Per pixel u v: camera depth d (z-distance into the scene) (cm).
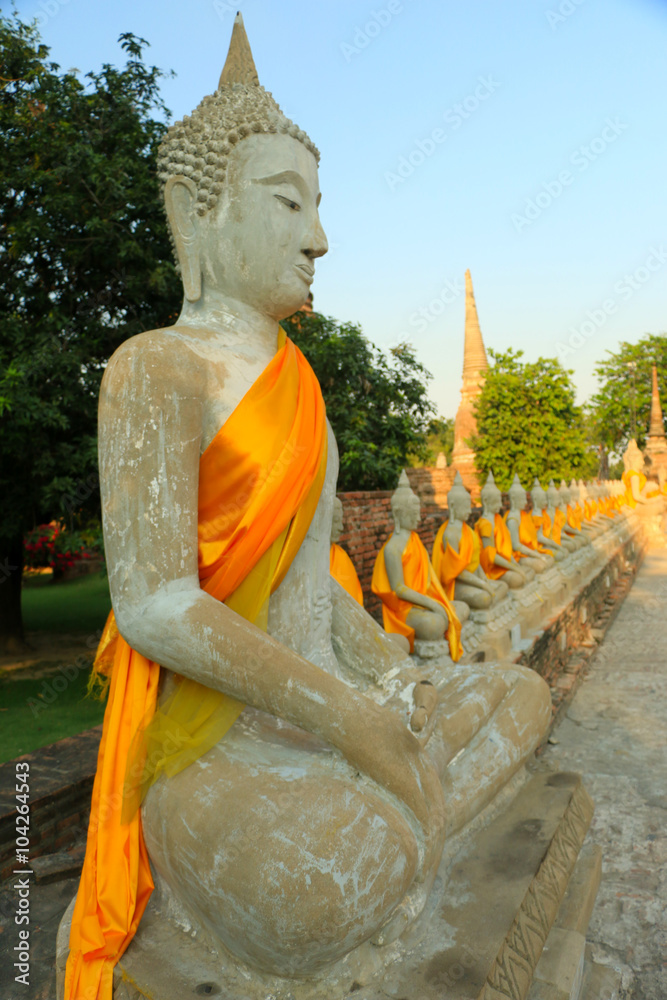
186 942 229
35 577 2000
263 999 204
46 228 743
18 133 786
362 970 211
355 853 193
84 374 773
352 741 211
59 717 723
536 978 239
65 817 401
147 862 234
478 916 236
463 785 277
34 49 820
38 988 286
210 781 213
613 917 360
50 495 744
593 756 591
